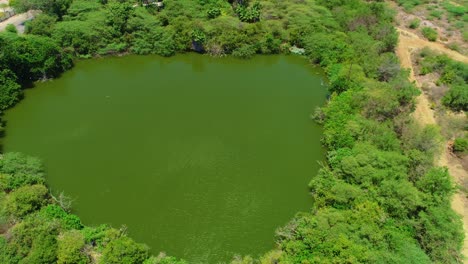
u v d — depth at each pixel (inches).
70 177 2303.2
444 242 1775.3
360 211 1897.1
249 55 3639.3
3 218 1830.7
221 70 3472.0
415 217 1914.4
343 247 1694.1
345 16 3882.9
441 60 3255.4
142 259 1742.1
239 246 1942.7
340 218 1854.1
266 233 2009.1
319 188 2129.7
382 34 3582.7
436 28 3946.9
